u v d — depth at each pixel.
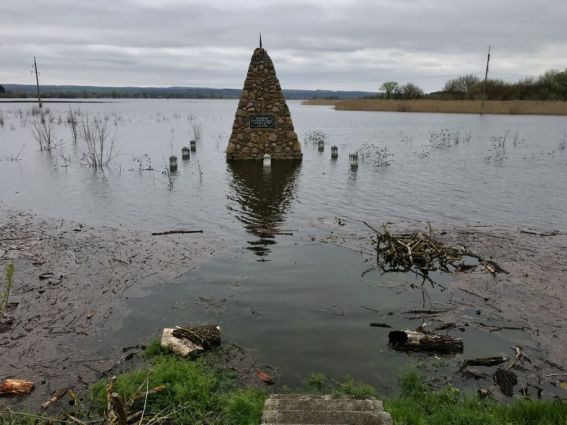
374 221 11.84
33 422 4.32
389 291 7.77
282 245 9.99
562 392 5.17
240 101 21.48
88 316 6.77
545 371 5.55
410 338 5.94
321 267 8.77
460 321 6.75
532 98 75.69
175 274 8.35
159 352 5.83
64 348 5.97
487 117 57.66
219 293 7.61
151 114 66.56
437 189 15.69
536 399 5.00
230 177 17.69
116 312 6.92
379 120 54.19
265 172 18.83
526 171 19.16
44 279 8.02
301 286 7.91
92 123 43.44
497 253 9.43
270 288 7.82
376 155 23.83
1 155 22.70
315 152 25.22
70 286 7.76
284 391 5.14
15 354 5.82
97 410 4.73
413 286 7.97
